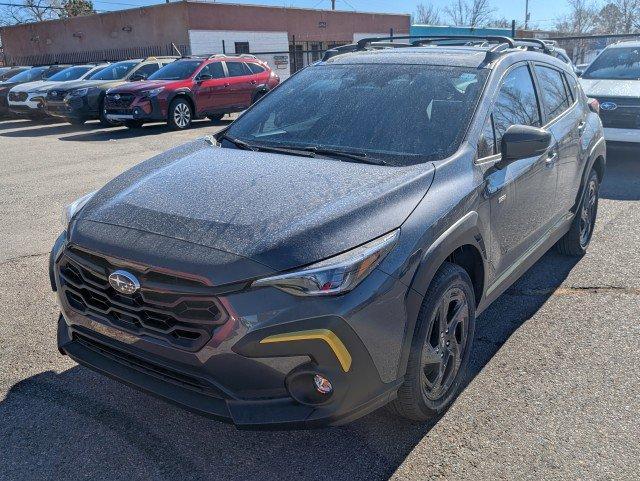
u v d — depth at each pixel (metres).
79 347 2.95
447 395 3.10
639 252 5.33
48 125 16.94
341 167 3.09
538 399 3.21
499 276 3.60
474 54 3.91
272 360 2.38
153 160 3.56
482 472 2.68
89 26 34.53
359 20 38.44
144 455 2.82
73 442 2.91
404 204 2.76
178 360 2.50
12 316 4.25
